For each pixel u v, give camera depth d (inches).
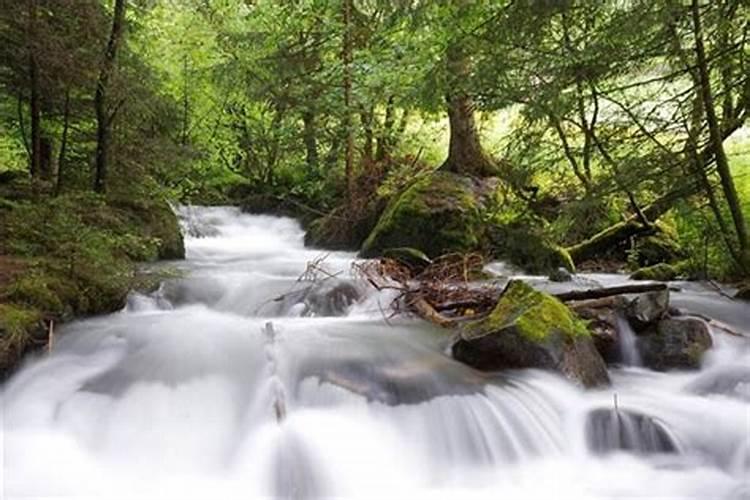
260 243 593.6
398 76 458.9
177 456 195.6
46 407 211.9
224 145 762.8
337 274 369.1
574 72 314.0
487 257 432.8
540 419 208.1
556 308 239.1
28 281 261.9
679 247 418.0
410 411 208.2
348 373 227.9
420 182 476.7
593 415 211.2
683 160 332.8
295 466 191.3
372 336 273.9
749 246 334.3
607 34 296.8
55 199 343.3
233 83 611.2
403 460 195.3
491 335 230.7
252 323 297.0
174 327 281.0
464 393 214.2
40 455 192.4
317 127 628.7
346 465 191.6
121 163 445.4
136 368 235.8
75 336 259.8
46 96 412.8
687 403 220.1
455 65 343.6
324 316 327.9
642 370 250.1
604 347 252.1
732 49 301.6
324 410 210.8
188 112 730.8
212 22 725.3
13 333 225.6
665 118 338.3
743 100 325.7
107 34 408.5
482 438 202.4
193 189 717.3
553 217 434.0
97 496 178.4
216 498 181.3
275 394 217.3
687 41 313.7
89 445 198.2
